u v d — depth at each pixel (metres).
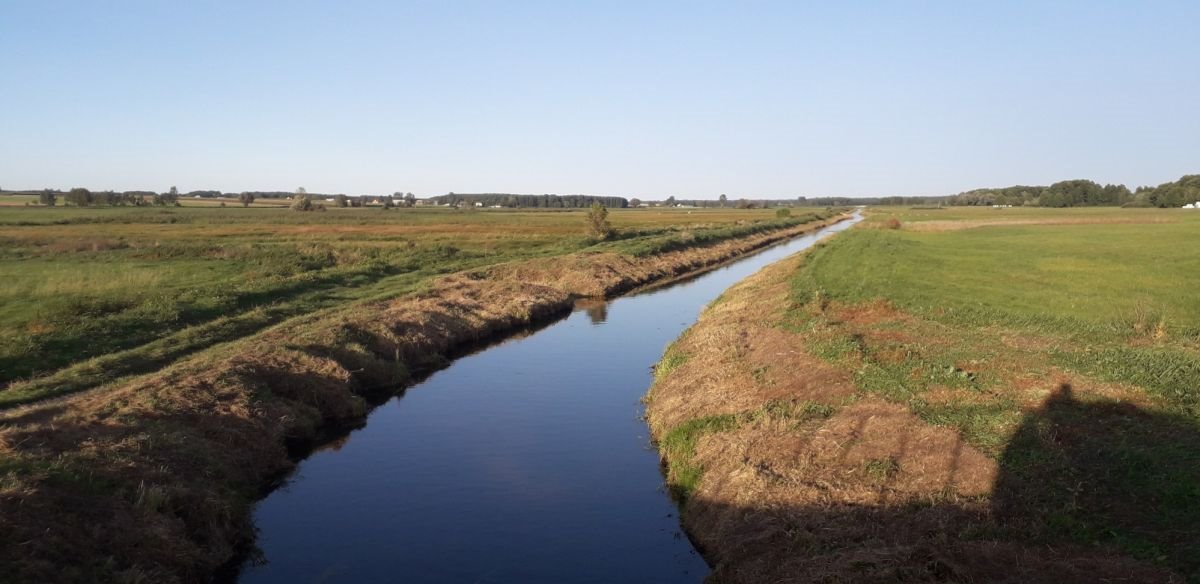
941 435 11.38
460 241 61.28
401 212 142.12
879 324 19.89
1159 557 7.86
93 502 10.19
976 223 85.94
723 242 68.56
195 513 11.30
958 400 13.02
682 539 11.49
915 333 18.47
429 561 10.95
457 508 12.78
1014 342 17.25
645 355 24.73
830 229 114.62
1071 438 10.91
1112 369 14.09
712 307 29.94
